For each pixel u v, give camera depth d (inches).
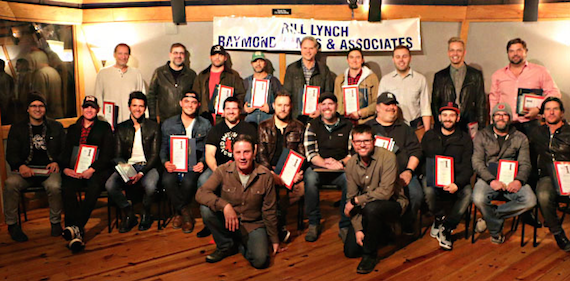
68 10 195.5
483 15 195.0
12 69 180.9
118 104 191.0
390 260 129.0
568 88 194.1
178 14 197.6
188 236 149.4
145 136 159.0
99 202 188.5
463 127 182.4
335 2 197.0
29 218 170.2
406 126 152.5
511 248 136.9
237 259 130.6
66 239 138.0
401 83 176.6
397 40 197.9
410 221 146.5
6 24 177.8
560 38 190.7
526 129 170.7
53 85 195.6
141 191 162.4
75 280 117.3
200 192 125.5
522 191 138.1
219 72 184.5
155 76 190.2
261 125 155.2
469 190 142.4
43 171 153.0
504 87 178.9
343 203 144.0
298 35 197.8
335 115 152.7
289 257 131.6
